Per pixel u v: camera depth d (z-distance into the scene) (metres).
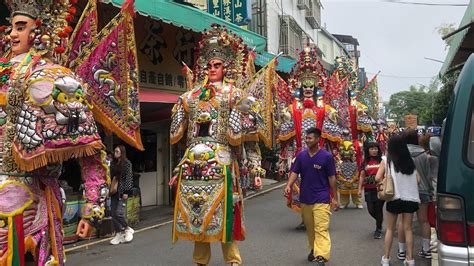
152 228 8.57
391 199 5.27
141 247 7.00
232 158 4.75
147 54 9.76
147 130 11.02
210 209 4.54
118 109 3.14
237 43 5.07
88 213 2.76
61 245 2.90
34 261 2.78
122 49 3.13
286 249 6.62
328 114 8.12
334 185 5.50
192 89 4.99
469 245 3.05
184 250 6.78
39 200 2.77
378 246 6.70
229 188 4.61
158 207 10.88
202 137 4.70
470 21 6.56
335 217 9.09
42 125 2.55
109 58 3.11
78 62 3.05
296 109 8.07
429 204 5.80
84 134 2.65
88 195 2.78
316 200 5.43
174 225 4.77
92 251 6.75
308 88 8.16
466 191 3.08
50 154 2.55
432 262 5.57
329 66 22.67
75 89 2.63
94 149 2.69
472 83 3.17
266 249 6.63
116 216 7.24
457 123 3.17
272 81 5.81
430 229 5.89
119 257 6.39
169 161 11.25
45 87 2.56
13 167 2.68
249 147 4.94
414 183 5.25
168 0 8.09
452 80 12.62
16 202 2.66
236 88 4.81
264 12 19.03
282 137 8.03
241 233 4.77
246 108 4.69
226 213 4.55
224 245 4.80
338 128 8.23
